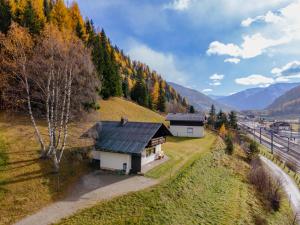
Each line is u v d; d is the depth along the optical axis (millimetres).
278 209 36094
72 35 48844
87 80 42094
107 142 33344
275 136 132375
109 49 92062
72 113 42469
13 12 49062
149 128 34719
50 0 69875
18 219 20062
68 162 31391
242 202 32375
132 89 106312
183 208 25578
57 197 24062
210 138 63500
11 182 24297
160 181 29000
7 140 32281
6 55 35969
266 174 44344
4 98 41375
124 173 31203
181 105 172750
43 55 34844
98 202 23188
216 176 37938
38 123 41969
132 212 22406
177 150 46250
